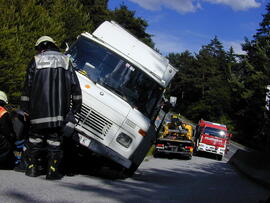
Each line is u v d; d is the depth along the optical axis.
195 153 29.41
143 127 8.60
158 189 7.88
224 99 73.56
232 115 67.88
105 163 9.05
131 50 9.45
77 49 9.18
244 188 10.48
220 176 14.24
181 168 15.90
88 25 19.53
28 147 6.45
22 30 12.54
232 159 22.70
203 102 79.94
